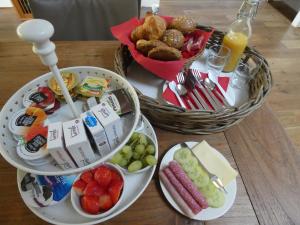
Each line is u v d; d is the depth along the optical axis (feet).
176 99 2.08
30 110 1.28
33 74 2.18
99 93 1.41
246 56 2.58
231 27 2.55
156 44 2.10
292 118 4.77
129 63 2.43
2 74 2.16
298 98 5.06
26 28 0.82
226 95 2.21
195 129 1.87
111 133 1.15
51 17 2.91
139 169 1.56
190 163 1.68
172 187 1.52
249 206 1.53
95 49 2.54
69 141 1.03
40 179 1.45
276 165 1.77
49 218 1.35
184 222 1.43
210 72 2.45
